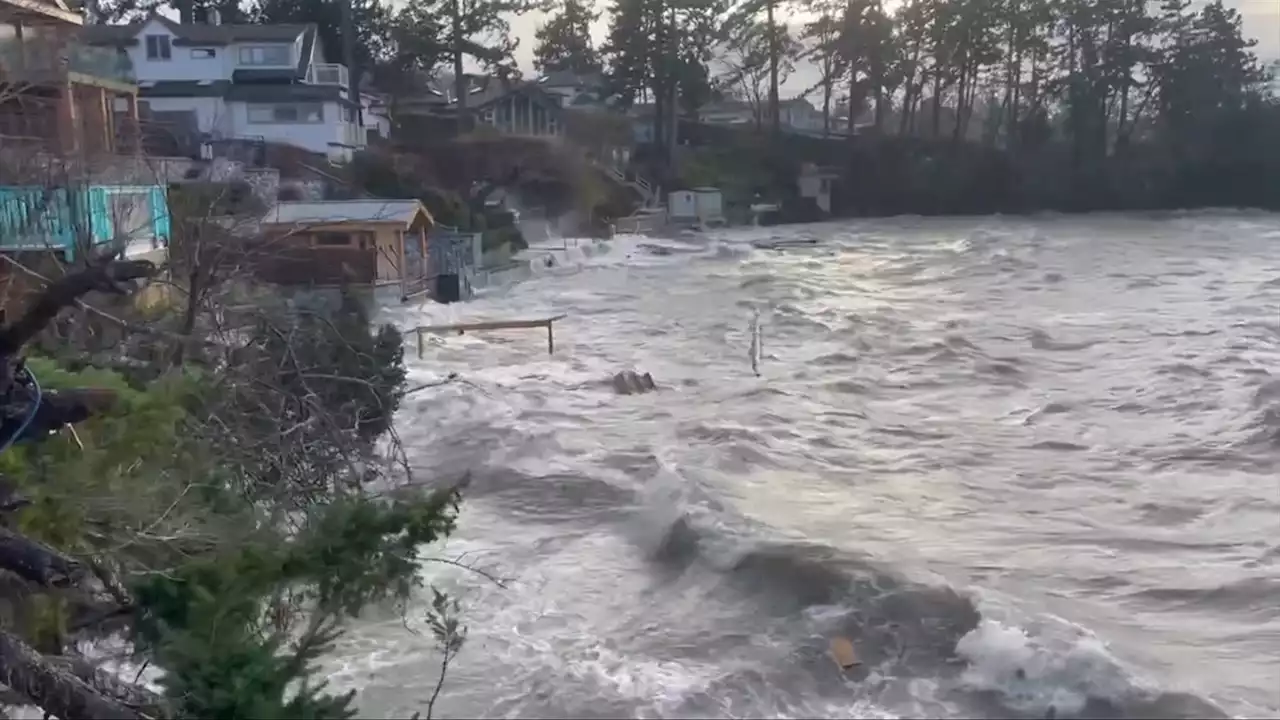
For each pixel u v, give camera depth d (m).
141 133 29.62
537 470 16.88
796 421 20.77
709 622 11.63
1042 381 24.47
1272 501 15.75
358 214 33.22
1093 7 83.69
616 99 79.25
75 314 11.82
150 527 7.23
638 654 10.95
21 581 6.45
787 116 97.81
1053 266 48.25
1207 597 12.38
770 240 62.09
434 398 21.47
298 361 12.73
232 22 65.62
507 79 75.62
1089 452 18.62
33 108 22.98
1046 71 87.19
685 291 40.78
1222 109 83.00
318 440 11.67
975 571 13.08
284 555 6.47
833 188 79.94
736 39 82.25
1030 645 10.54
